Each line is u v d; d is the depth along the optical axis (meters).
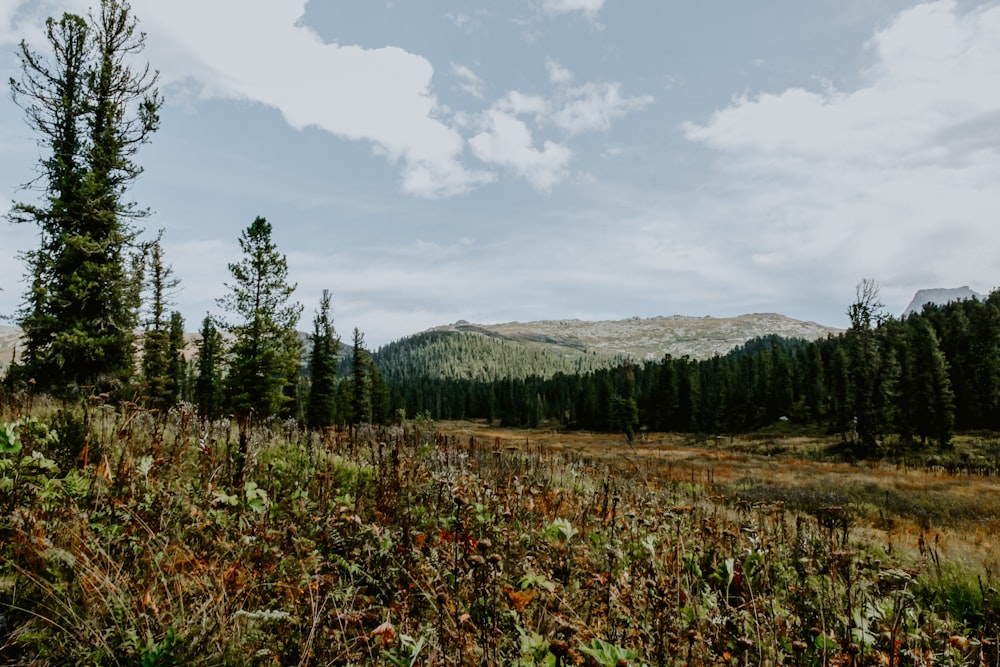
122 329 18.70
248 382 30.34
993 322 75.12
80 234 18.06
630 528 4.88
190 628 2.33
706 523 5.13
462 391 173.62
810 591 3.75
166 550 2.86
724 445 70.69
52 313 17.73
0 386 10.12
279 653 2.45
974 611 4.91
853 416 66.44
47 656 2.03
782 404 95.12
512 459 8.81
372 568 3.48
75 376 17.20
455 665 2.38
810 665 2.97
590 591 3.32
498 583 2.92
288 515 4.14
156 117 19.06
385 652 2.26
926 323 80.44
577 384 149.50
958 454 55.44
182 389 46.91
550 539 4.13
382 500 4.82
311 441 7.46
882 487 26.42
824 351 116.06
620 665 2.03
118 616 2.29
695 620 3.10
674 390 102.50
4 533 2.66
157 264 30.84
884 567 3.63
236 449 5.04
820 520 4.88
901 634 3.10
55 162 17.78
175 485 3.99
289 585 2.92
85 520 2.90
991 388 71.38
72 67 18.17
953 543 10.91
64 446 4.22
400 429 9.06
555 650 2.16
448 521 4.21
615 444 59.31
